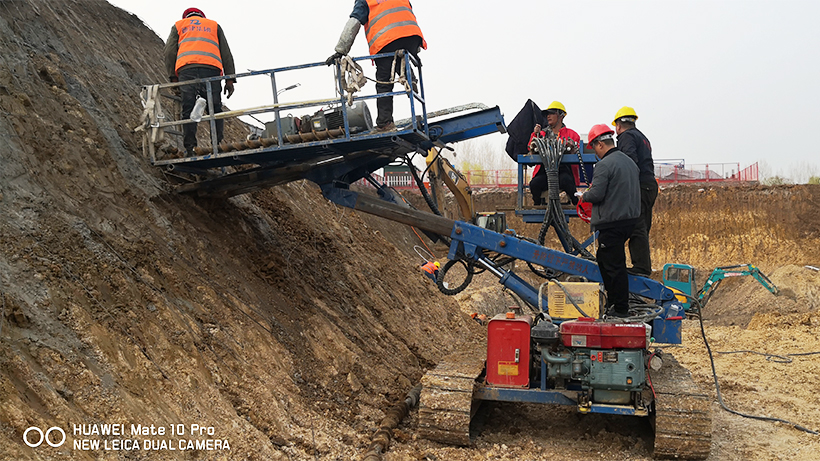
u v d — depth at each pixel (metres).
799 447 6.73
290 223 9.80
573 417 7.39
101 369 4.45
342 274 9.75
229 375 5.55
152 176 7.32
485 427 6.95
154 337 5.17
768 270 31.00
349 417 6.26
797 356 13.02
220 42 7.73
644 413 6.04
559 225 7.91
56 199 5.68
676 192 34.59
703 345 14.88
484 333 14.38
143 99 7.27
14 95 6.13
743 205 33.31
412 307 11.72
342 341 7.62
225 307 6.36
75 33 8.52
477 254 7.65
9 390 3.70
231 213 8.27
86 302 4.92
